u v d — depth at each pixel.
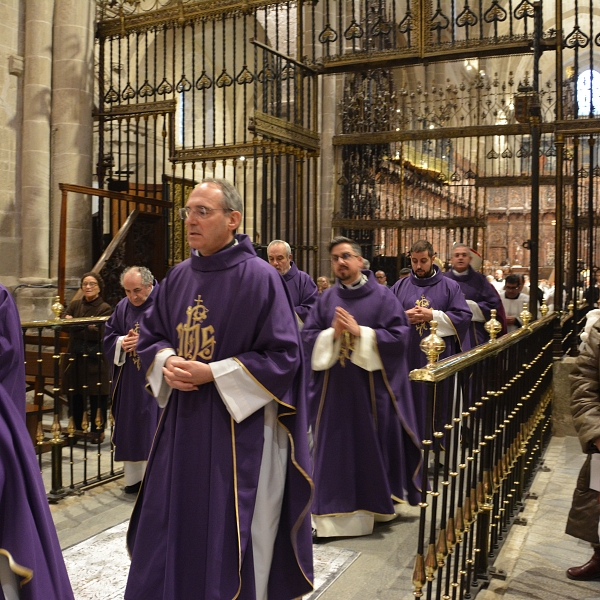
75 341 6.25
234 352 2.49
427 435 2.42
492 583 3.37
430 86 15.62
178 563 2.41
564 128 6.55
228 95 14.68
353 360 4.08
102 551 3.68
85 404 4.96
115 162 12.46
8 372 2.51
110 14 10.59
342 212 10.48
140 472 4.83
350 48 10.62
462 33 18.09
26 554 2.26
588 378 2.96
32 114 9.01
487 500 3.42
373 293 4.33
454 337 5.40
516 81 25.75
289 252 5.96
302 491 2.58
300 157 7.66
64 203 7.61
